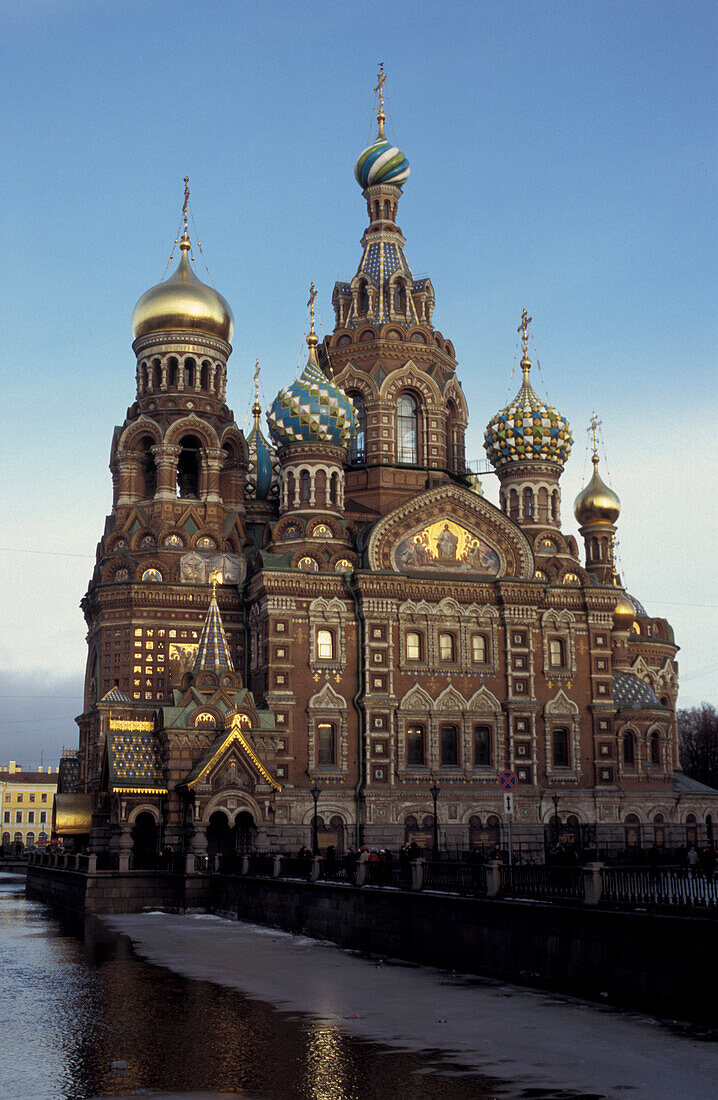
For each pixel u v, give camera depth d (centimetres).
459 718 8119
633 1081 2581
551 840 8056
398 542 8256
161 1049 2944
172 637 8394
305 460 8438
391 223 9819
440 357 9519
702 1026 3077
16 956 4672
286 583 7925
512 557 8494
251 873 6275
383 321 9381
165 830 7188
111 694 8100
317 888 5306
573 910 3603
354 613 8088
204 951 4803
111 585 8400
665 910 3306
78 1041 3041
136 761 7331
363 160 9869
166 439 8938
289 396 8500
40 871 8712
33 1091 2531
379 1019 3294
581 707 8506
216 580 8150
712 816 9575
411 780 7919
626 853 7344
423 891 4544
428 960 4362
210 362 9312
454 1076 2653
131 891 6738
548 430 9106
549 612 8538
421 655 8144
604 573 9981
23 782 17750
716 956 3048
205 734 7338
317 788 6988
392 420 9162
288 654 7862
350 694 7956
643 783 9075
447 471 9225
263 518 9569
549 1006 3444
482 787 8069
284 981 3978
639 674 10612
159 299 9244
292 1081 2620
